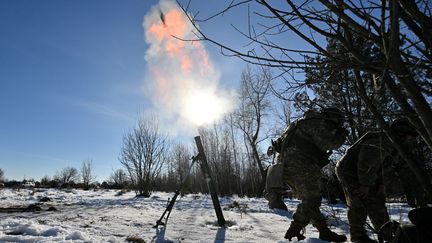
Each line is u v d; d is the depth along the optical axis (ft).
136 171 69.31
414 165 5.08
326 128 13.82
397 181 13.05
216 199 19.52
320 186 14.07
